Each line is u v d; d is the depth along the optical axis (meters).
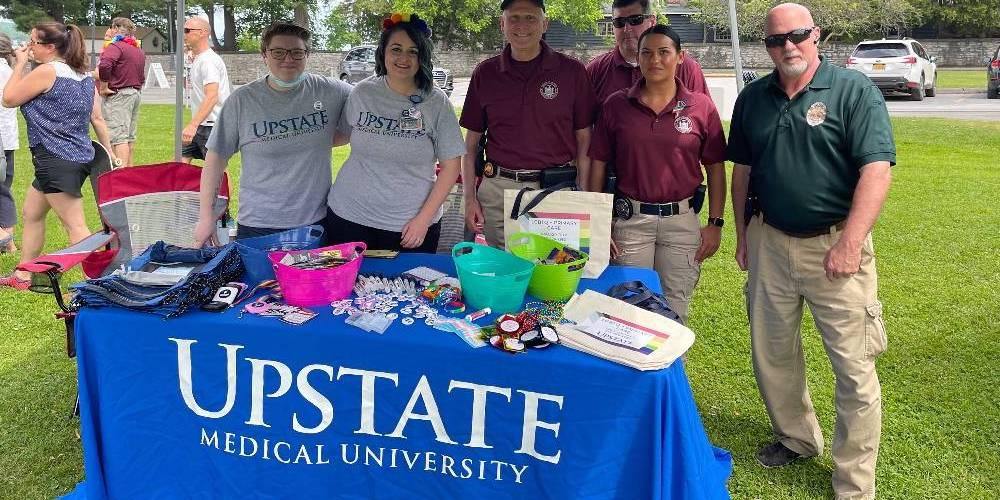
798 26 2.02
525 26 2.71
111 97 6.68
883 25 27.39
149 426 1.99
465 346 1.77
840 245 2.04
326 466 1.94
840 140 2.07
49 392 2.88
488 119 2.94
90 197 6.41
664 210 2.67
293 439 1.93
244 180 2.66
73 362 3.15
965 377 3.11
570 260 2.12
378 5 25.50
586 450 1.77
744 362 3.34
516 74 2.82
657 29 2.46
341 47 27.59
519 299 2.00
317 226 2.37
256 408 1.92
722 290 4.31
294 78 2.52
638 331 1.85
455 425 1.83
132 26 6.94
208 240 2.56
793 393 2.42
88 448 2.01
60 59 3.80
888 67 15.19
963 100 15.56
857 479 2.23
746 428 2.74
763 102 2.21
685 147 2.59
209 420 1.96
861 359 2.16
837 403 2.25
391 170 2.53
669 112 2.58
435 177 2.67
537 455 1.81
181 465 2.02
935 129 10.81
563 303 2.07
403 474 1.91
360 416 1.88
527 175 2.88
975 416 2.77
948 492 2.32
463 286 2.03
